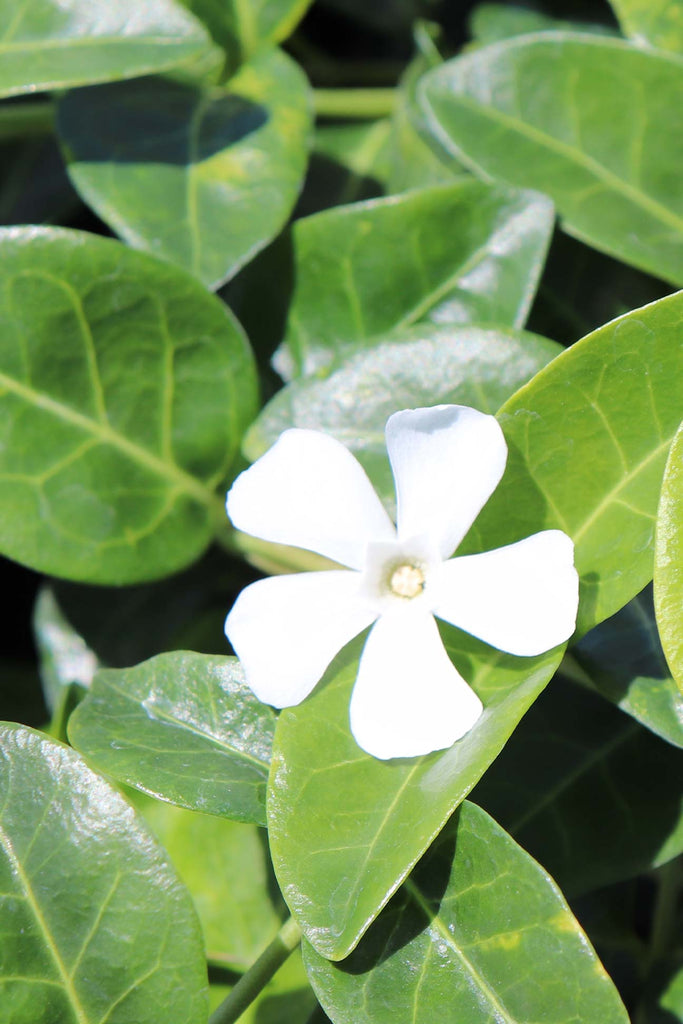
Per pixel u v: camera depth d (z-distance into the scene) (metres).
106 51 0.31
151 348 0.30
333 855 0.26
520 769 0.29
